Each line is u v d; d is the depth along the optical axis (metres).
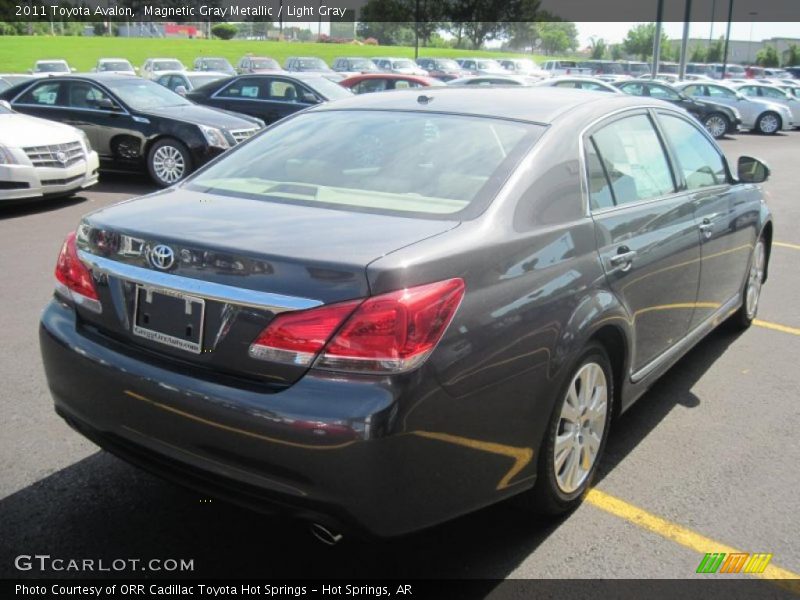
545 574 2.79
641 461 3.64
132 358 2.62
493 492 2.64
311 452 2.25
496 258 2.61
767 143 22.52
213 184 3.29
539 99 3.62
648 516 3.18
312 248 2.41
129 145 11.45
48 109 11.73
